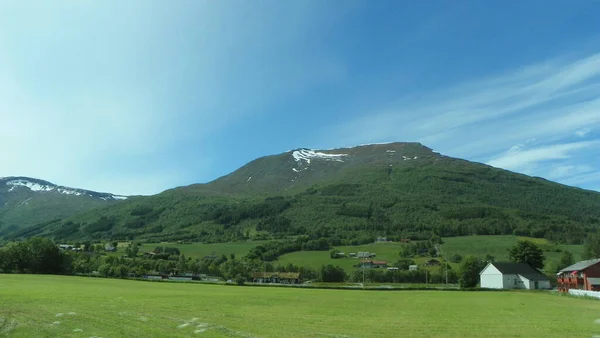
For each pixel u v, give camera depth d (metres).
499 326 39.41
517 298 84.88
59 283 94.19
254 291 92.94
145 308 46.28
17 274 130.62
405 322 41.81
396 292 105.50
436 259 187.38
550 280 149.25
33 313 37.94
